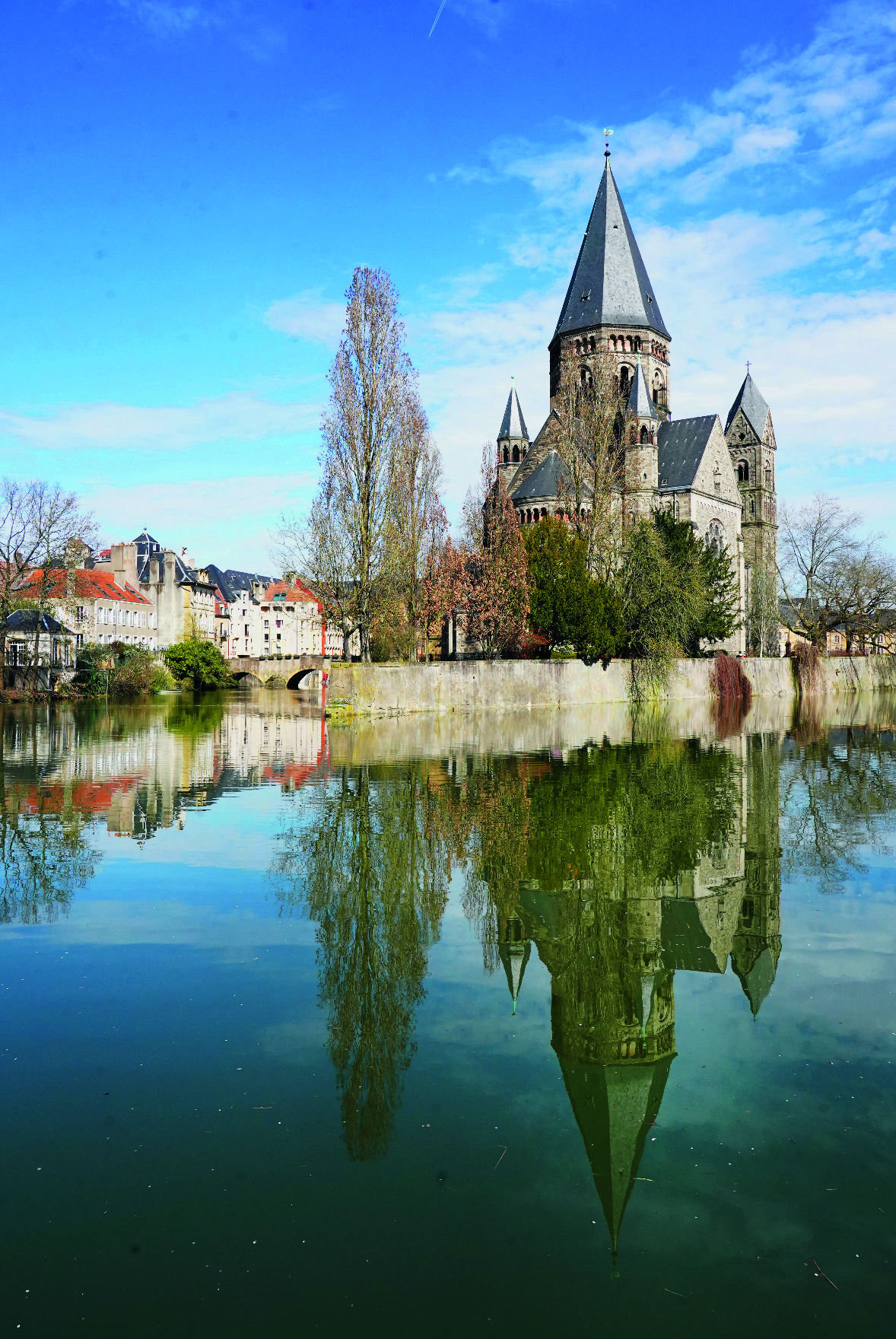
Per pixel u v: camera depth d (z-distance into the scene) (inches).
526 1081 289.6
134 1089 282.5
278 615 5748.0
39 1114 268.4
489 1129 262.7
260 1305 196.7
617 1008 342.3
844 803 762.2
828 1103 277.4
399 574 1809.8
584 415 2469.2
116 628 4077.3
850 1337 187.9
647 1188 235.6
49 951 399.2
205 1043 313.3
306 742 1288.1
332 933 423.5
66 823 671.1
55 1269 207.5
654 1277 204.5
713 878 523.8
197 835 626.8
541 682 2076.8
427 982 366.3
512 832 637.3
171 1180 238.5
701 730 1523.1
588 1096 279.6
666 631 2290.8
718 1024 331.9
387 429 1672.0
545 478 2896.2
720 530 3572.8
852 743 1306.6
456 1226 222.1
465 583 2235.5
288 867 538.9
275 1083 287.3
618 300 3491.6
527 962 390.3
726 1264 209.5
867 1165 245.8
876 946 412.2
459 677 1876.2
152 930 425.7
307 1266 208.5
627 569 2336.4
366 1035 318.7
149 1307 195.6
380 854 572.7
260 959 391.9
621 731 1491.1
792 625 3757.4
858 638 3516.2
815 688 3132.4
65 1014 335.3
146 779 899.4
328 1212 226.4
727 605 2773.1
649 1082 287.9
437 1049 309.3
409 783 868.0
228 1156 248.8
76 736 1407.5
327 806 740.0
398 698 1744.6
